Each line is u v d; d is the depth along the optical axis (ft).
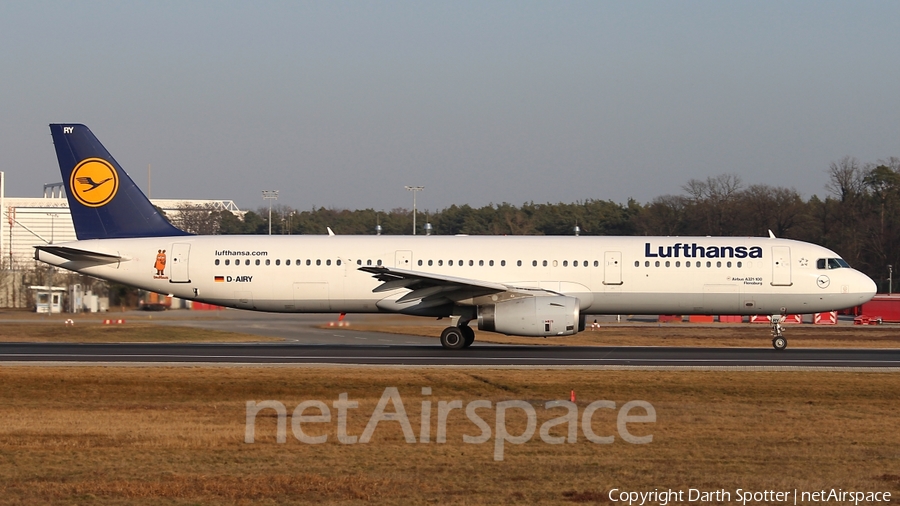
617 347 418.10
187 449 190.49
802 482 166.09
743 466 178.50
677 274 406.21
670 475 170.50
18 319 635.66
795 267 405.39
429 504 148.56
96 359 348.59
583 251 410.52
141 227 433.89
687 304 409.90
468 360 346.54
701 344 471.62
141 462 178.40
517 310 380.99
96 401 255.09
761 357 365.61
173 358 352.28
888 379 293.64
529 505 149.18
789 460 183.52
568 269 407.85
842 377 297.53
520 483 163.22
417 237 423.64
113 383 280.92
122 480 163.22
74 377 289.94
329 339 496.23
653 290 406.82
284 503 148.36
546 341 481.46
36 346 416.05
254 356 362.12
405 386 276.00
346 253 416.46
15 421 222.07
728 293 406.21
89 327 539.70
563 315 378.32
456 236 425.69
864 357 367.04
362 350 392.47
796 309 409.49
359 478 165.37
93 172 433.07
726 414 233.35
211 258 419.54
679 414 233.14
